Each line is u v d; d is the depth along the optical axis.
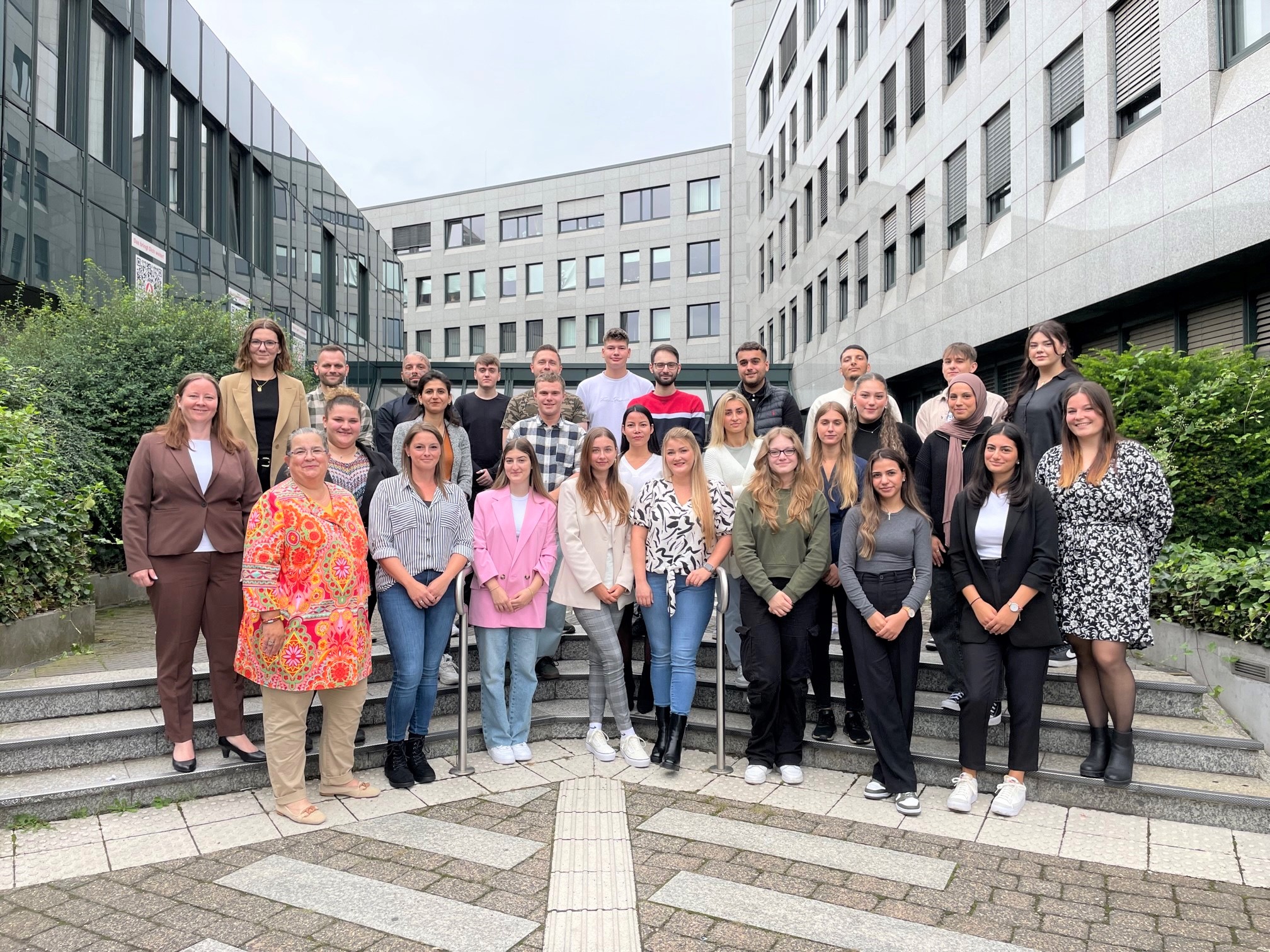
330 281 23.48
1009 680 4.29
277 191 19.27
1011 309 12.73
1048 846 3.81
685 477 4.98
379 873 3.47
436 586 4.54
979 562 4.29
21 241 10.35
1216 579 5.02
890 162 18.06
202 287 15.31
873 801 4.37
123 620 7.40
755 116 33.91
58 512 6.09
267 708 4.05
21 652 5.25
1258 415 5.92
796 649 4.70
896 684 4.39
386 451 6.29
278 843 3.77
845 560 4.47
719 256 40.47
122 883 3.38
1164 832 3.97
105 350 9.34
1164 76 9.37
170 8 14.20
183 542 4.26
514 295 45.50
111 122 12.61
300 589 4.02
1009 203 13.09
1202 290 9.56
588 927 3.04
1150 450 6.24
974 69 14.05
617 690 5.02
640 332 42.03
